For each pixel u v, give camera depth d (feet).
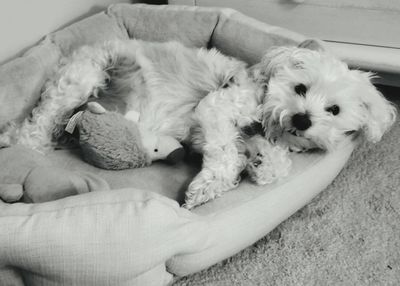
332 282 4.25
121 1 7.78
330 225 4.83
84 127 4.31
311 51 4.45
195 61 5.01
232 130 4.43
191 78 4.93
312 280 4.26
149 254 3.17
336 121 4.29
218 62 4.94
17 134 4.74
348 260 4.45
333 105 4.24
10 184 3.76
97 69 4.96
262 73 4.72
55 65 5.40
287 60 4.46
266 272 4.33
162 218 3.23
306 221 4.88
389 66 6.09
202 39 6.23
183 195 4.30
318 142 4.37
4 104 4.80
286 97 4.29
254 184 4.23
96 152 4.33
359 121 4.46
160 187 4.38
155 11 6.42
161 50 5.19
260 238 4.49
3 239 2.99
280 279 4.26
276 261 4.43
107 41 5.40
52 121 4.79
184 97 4.92
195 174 4.53
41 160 4.28
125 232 3.10
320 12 6.32
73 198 3.28
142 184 4.39
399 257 4.48
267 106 4.40
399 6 5.74
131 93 4.93
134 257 3.12
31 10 5.52
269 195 4.17
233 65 4.95
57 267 3.06
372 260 4.45
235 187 4.22
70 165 4.64
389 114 4.63
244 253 4.52
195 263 3.70
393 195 5.17
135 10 6.52
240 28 5.89
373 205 5.06
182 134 4.88
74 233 3.05
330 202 5.11
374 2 5.87
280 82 4.37
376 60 6.13
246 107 4.50
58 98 4.77
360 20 6.12
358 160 5.71
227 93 4.53
